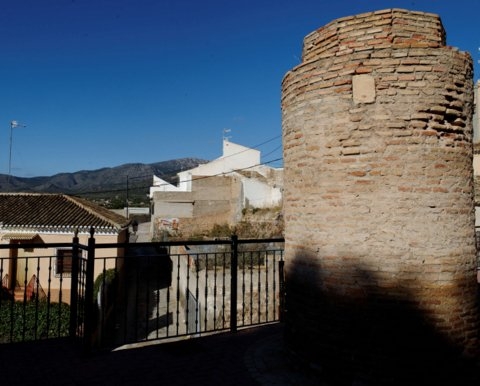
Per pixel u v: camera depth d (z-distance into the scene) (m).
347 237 4.32
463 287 4.31
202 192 31.38
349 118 4.36
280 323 6.65
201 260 16.69
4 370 4.65
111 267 17.58
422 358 4.11
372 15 4.43
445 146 4.35
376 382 4.13
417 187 4.20
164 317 16.27
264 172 36.62
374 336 4.17
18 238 16.84
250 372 4.67
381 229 4.20
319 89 4.58
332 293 4.40
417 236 4.16
